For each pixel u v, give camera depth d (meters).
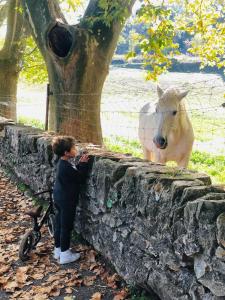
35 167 3.82
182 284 1.73
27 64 9.36
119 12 3.73
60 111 4.68
